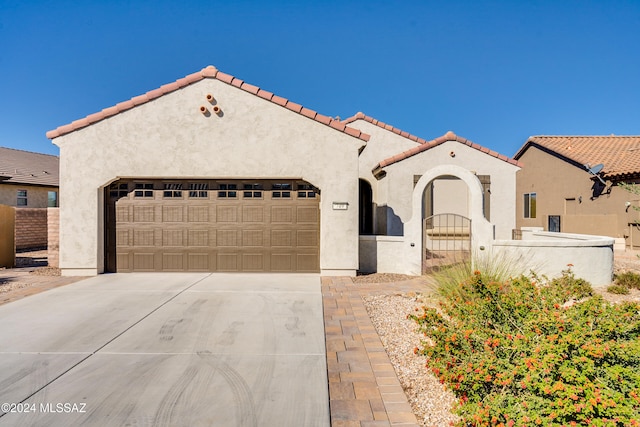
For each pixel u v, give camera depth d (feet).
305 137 35.58
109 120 35.04
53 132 34.78
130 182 36.96
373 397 13.84
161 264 36.99
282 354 17.56
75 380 14.99
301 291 29.55
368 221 63.72
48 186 81.56
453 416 12.71
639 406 10.30
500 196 53.72
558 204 80.53
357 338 19.60
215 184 37.09
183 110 35.17
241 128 35.32
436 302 24.90
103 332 20.30
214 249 37.04
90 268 35.53
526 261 32.63
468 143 53.57
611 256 33.78
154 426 12.07
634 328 12.86
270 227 37.11
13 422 12.21
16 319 22.43
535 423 9.75
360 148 36.52
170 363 16.55
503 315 15.44
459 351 13.02
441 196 53.57
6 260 42.47
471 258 30.83
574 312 14.30
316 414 12.76
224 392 14.14
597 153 75.41
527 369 11.09
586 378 10.32
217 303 25.99
